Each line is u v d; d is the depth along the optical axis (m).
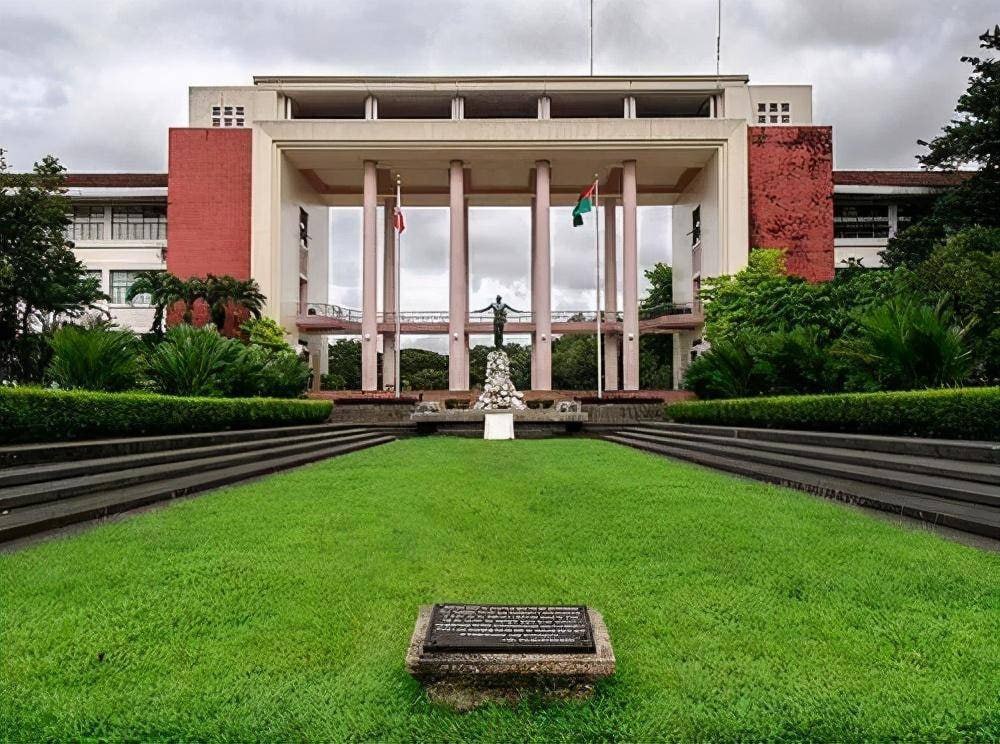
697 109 35.16
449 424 22.83
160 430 11.16
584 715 2.64
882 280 21.67
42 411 8.65
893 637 3.27
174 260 32.03
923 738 2.50
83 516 5.64
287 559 4.55
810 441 10.66
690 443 12.95
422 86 32.56
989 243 19.89
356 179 37.06
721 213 31.94
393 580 4.20
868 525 5.40
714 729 2.57
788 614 3.60
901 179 36.06
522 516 6.11
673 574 4.32
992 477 6.18
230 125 33.00
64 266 26.19
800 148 32.22
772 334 17.09
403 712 2.69
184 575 4.14
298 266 35.16
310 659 3.15
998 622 3.39
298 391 21.66
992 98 24.20
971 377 12.66
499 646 2.85
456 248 33.03
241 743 2.52
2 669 2.99
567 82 32.53
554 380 54.59
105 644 3.23
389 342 37.09
